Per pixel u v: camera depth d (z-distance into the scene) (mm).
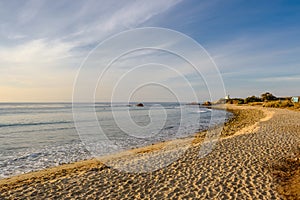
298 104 40250
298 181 5641
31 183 6555
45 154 11203
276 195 4949
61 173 7781
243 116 32469
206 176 6387
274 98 70875
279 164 7125
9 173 8219
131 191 5578
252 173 6379
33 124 23094
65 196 5363
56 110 47531
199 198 5035
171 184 5945
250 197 4906
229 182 5832
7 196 5445
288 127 15242
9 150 12133
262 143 10172
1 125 22156
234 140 11023
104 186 5945
